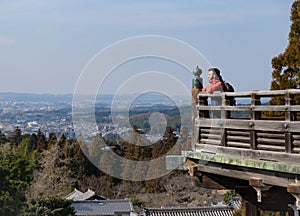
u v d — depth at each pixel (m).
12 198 24.70
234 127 5.75
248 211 6.58
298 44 11.38
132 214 27.78
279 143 5.14
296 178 4.84
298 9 11.49
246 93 5.58
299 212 6.51
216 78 6.45
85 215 28.25
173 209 23.53
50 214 25.53
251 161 5.35
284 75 11.52
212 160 6.00
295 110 4.91
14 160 24.75
